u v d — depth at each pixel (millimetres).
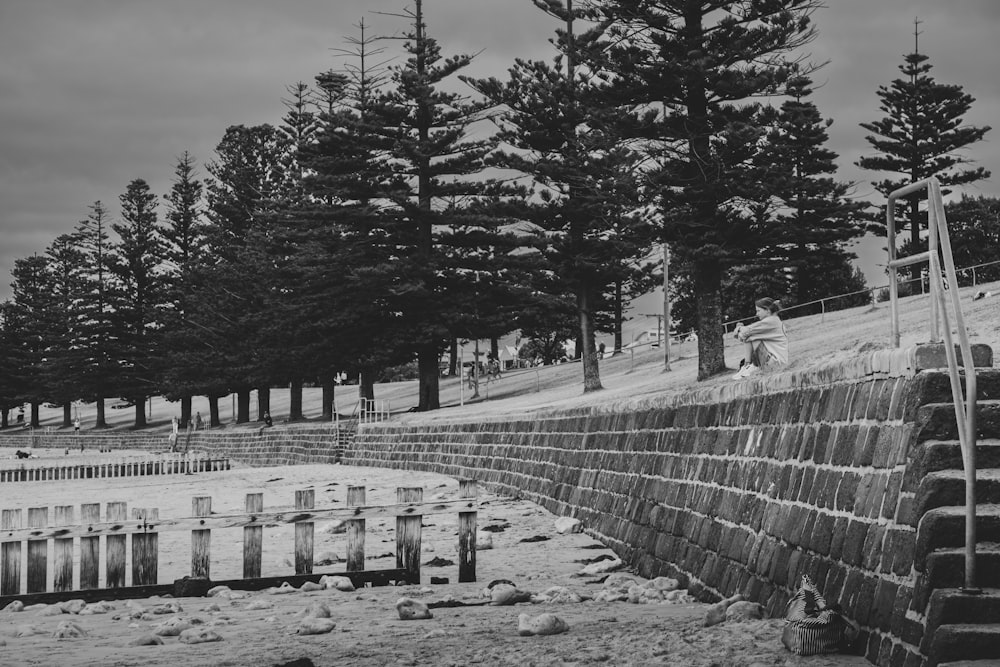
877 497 6652
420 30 59031
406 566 12453
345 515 12406
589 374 49281
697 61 35438
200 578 12039
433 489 26094
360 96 63656
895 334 7188
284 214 62031
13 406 124312
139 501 29250
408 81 56938
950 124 64750
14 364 119750
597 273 49562
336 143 59125
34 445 109625
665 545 11656
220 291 78500
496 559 14156
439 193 58062
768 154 37844
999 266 66438
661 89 37594
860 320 41969
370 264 58719
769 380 9398
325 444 50500
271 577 12305
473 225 57500
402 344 59312
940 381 6344
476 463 26812
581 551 14445
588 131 48031
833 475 7492
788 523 8188
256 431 63750
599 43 39500
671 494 11883
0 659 7965
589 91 38844
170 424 102250
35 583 11664
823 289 73500
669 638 7070
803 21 35844
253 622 9750
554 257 50781
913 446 6262
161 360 86500
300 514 12398
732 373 37125
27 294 122438
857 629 6387
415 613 9484
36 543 11672
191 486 36938
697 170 38156
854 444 7238
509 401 53406
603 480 15633
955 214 68125
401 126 58875
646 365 56594
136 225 97375
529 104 48375
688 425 11836
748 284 74125
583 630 8102
